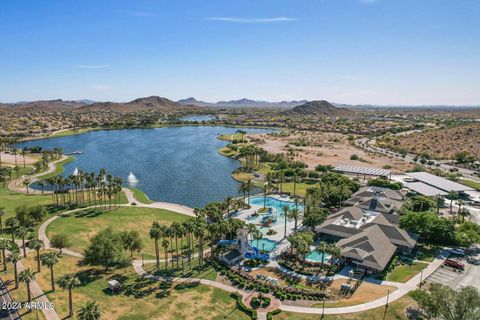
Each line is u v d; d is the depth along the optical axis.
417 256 112.06
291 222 149.25
